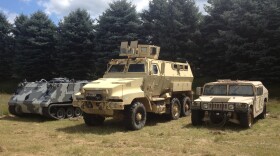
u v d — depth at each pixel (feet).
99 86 37.65
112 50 93.35
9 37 130.11
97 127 40.73
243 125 38.27
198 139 32.86
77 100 39.09
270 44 71.05
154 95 42.86
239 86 41.68
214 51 81.20
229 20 73.77
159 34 89.15
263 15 70.33
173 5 88.12
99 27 97.50
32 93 48.52
